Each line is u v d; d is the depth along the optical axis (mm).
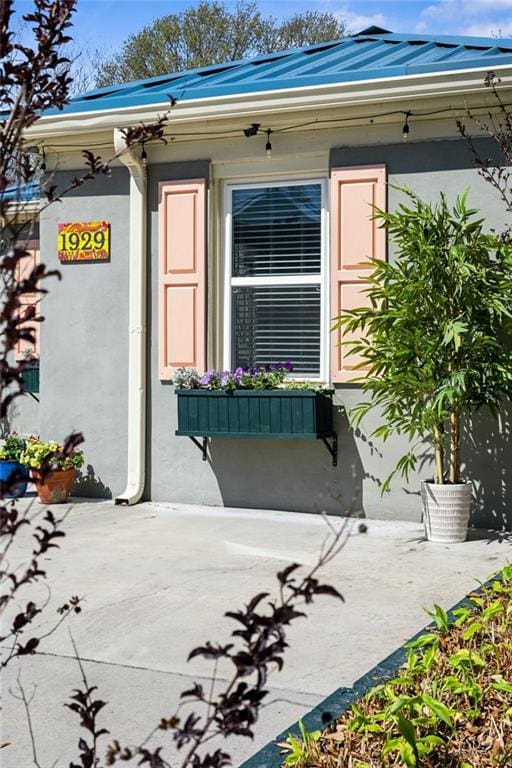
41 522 7484
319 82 7336
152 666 4258
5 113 2660
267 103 7473
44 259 8844
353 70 7391
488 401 6684
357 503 7566
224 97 7602
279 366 7734
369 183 7477
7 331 1865
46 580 5762
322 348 7828
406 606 5113
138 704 3820
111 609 5137
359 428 7547
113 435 8562
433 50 8367
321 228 7836
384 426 6879
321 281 7840
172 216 8211
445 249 6574
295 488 7809
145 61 25781
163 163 8281
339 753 3006
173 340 8211
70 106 8281
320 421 7367
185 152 8195
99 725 3619
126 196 8477
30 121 2279
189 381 7852
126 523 7469
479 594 4793
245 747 3438
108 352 8578
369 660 4289
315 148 7699
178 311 8195
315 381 7840
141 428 8312
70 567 6078
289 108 7418
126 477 8516
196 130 7973
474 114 7129
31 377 12781
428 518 6723
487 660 3725
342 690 3584
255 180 8070
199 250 8109
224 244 8195
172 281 8211
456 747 3049
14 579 2086
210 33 25938
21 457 8461
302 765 2932
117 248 8523
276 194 8016
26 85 2266
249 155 7953
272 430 7441
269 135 7844
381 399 6918
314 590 1850
